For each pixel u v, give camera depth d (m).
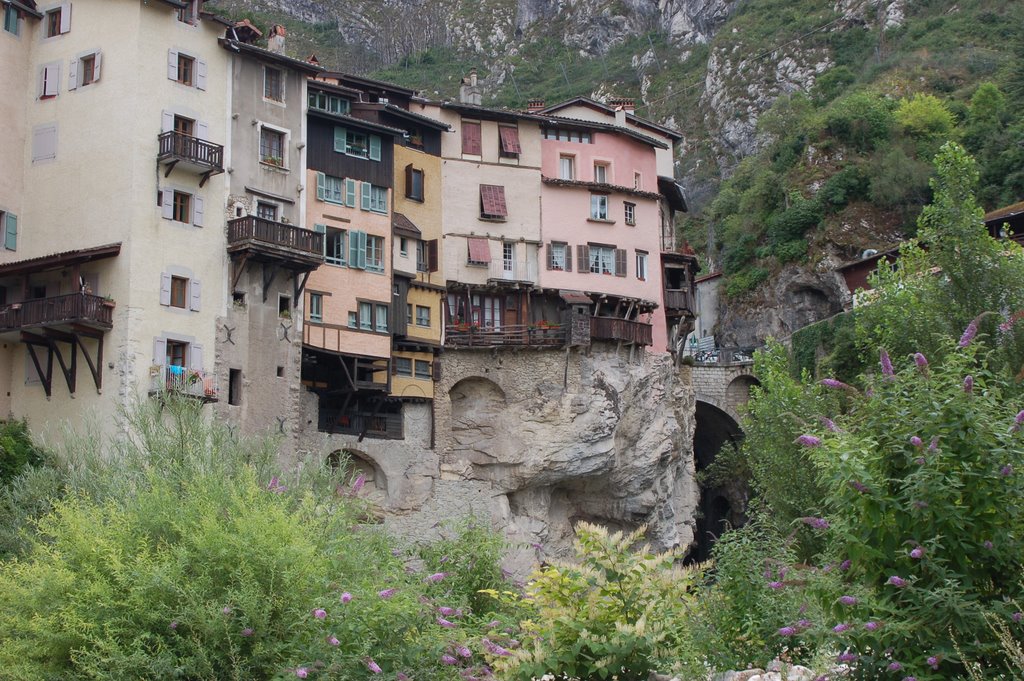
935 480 12.80
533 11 150.50
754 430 37.62
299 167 45.06
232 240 41.56
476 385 51.81
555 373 51.66
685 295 60.41
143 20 40.91
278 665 15.15
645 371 54.69
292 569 15.88
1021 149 78.88
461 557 22.55
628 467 53.62
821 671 13.63
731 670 15.47
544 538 51.47
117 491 21.48
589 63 141.50
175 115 41.16
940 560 12.80
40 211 41.25
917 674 12.48
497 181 54.12
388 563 18.39
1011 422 13.37
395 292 48.91
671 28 137.25
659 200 58.72
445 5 157.88
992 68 95.69
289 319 43.22
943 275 34.12
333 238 46.72
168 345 39.47
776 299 77.31
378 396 47.69
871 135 83.19
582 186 55.56
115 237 39.38
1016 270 33.06
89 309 37.66
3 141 41.31
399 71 146.00
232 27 43.81
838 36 116.06
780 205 82.12
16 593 16.30
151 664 14.88
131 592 15.61
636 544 54.22
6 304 39.19
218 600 15.88
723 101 120.44
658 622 16.06
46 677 15.60
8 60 41.75
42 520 19.50
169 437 26.00
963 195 34.16
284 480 25.83
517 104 134.12
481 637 16.59
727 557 16.48
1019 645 12.17
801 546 29.66
